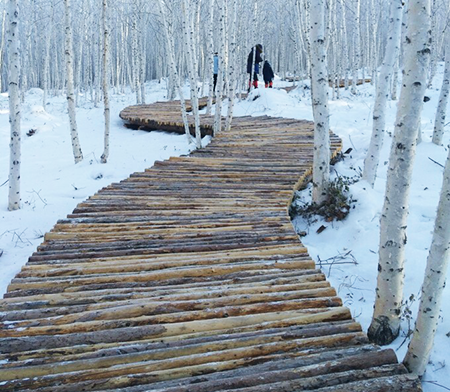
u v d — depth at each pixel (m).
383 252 2.85
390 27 6.16
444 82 8.23
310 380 2.25
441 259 2.38
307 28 10.87
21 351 2.62
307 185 7.12
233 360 2.47
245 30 20.84
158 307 3.03
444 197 2.34
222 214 5.12
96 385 2.29
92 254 4.04
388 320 2.94
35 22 23.16
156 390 2.21
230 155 8.36
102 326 2.85
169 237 4.43
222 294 3.25
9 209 6.42
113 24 28.59
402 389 2.22
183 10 9.17
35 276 3.64
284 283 3.46
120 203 5.54
